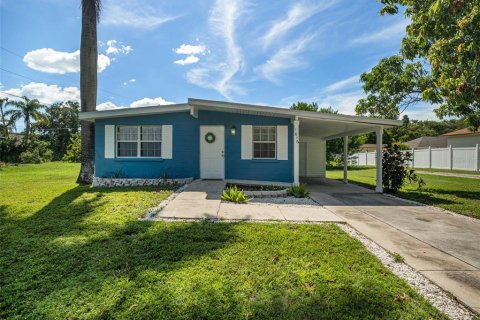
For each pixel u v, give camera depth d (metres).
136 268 3.25
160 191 8.73
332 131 12.90
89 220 5.45
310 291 2.78
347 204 7.59
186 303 2.54
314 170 16.88
